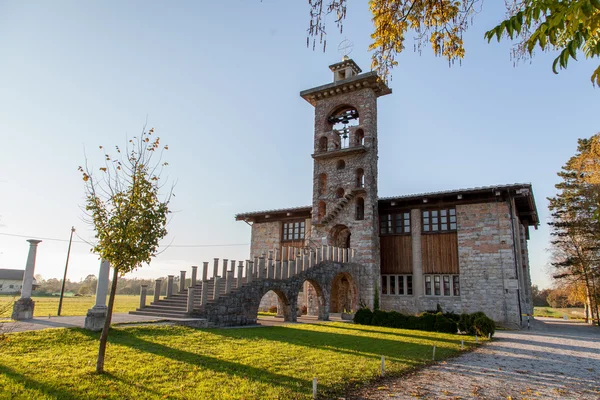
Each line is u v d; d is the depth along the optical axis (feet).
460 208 94.12
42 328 44.91
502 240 87.76
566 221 128.16
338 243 111.86
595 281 125.18
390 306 98.78
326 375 33.71
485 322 65.87
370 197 101.96
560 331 84.43
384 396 29.01
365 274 98.37
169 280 72.02
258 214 123.85
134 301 176.65
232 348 43.34
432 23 28.50
